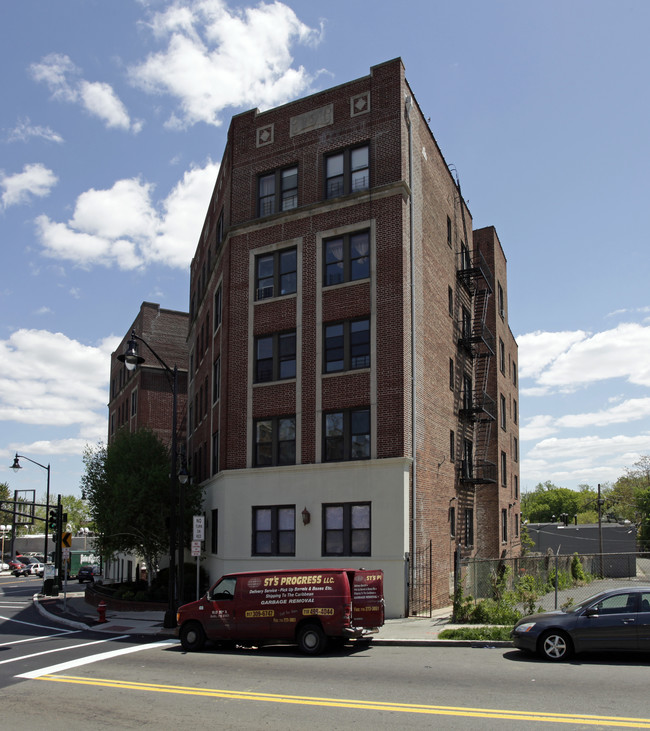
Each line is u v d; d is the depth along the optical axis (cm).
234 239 2886
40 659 1585
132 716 994
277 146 2858
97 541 3438
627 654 1402
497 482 3744
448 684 1154
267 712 993
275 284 2756
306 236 2700
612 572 5444
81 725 947
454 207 3409
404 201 2550
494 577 2378
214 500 2969
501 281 4419
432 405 2759
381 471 2366
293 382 2627
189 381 4497
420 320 2664
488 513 3725
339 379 2525
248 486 2627
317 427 2533
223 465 2762
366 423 2461
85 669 1423
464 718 917
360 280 2552
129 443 3541
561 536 6731
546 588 2541
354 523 2395
